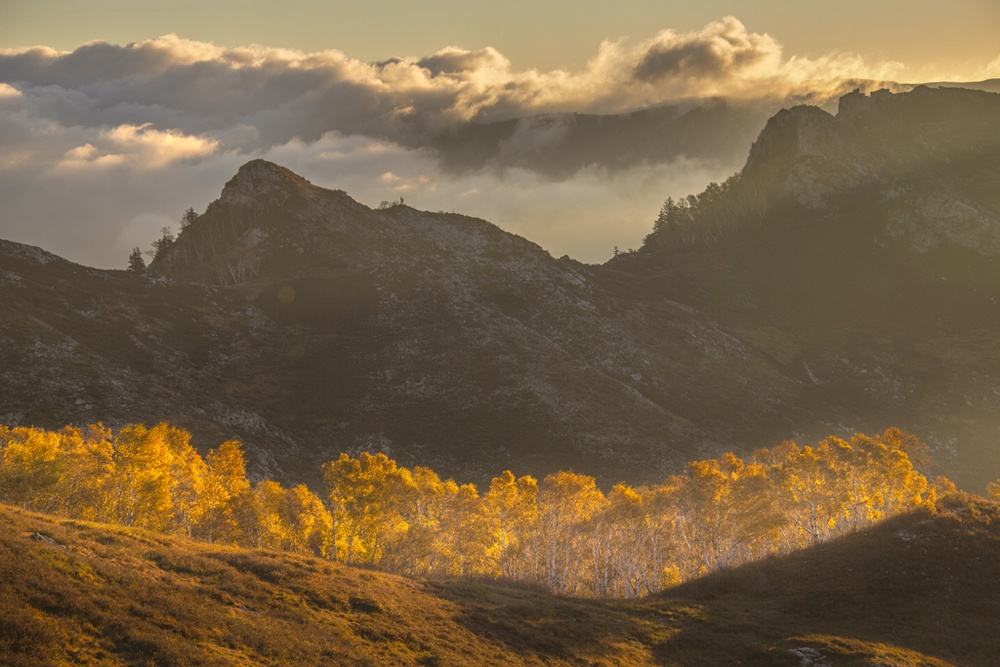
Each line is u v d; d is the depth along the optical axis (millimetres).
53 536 41812
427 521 85125
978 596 61250
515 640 48438
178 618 36469
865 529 76188
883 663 50719
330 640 40062
